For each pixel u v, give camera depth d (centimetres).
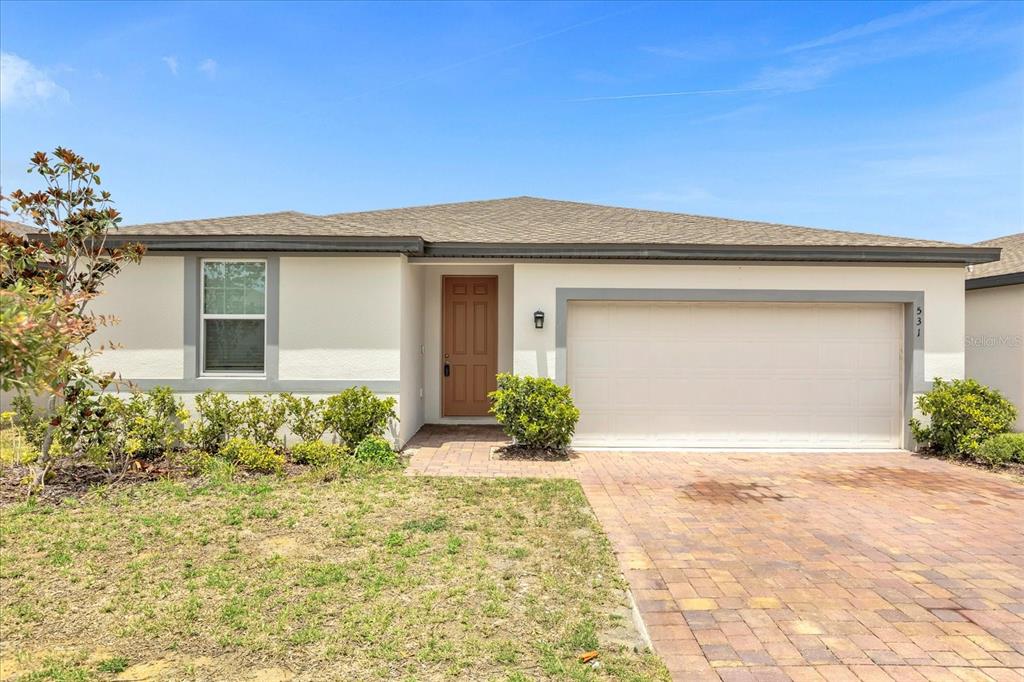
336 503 591
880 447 943
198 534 501
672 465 820
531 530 532
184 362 868
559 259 927
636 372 944
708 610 391
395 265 877
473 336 1138
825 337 945
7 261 593
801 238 962
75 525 516
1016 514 605
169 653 329
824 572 456
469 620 366
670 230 1047
